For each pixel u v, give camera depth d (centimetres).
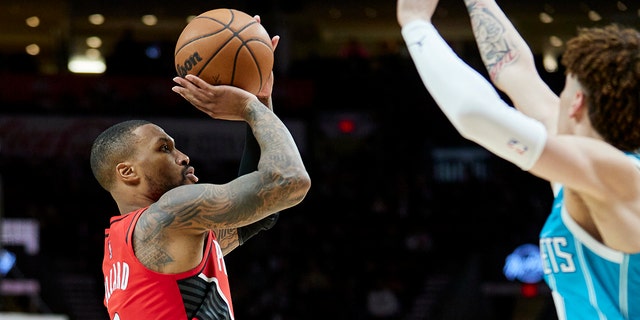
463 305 1504
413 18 226
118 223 296
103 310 1566
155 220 279
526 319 1559
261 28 304
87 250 1638
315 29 2102
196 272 286
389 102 1877
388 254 1666
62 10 1994
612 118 217
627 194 210
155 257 281
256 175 275
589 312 223
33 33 2038
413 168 1806
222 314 291
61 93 1681
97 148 308
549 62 2077
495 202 1736
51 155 1655
